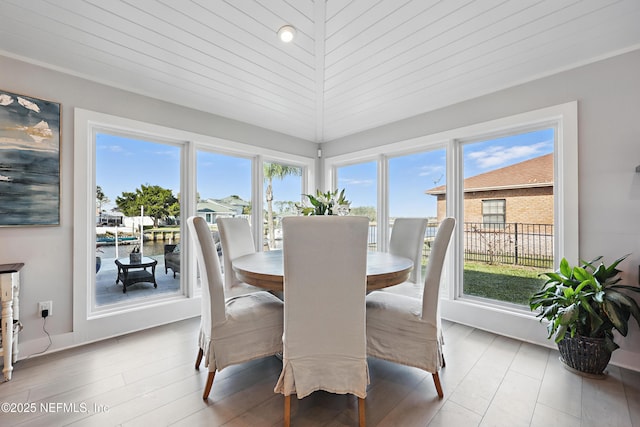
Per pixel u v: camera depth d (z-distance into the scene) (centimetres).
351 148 392
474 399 162
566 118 221
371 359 210
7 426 139
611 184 203
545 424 142
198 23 176
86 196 234
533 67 223
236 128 337
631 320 195
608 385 174
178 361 203
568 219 219
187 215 300
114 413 149
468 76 238
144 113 266
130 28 180
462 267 296
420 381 180
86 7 161
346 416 149
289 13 169
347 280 139
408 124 328
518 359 207
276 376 187
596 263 207
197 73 234
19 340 206
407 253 261
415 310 171
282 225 135
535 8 161
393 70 230
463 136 285
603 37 186
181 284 300
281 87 258
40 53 204
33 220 211
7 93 202
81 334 230
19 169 206
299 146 409
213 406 155
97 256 251
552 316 191
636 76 194
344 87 258
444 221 167
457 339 242
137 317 259
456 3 159
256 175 365
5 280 180
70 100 228
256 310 175
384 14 170
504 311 253
